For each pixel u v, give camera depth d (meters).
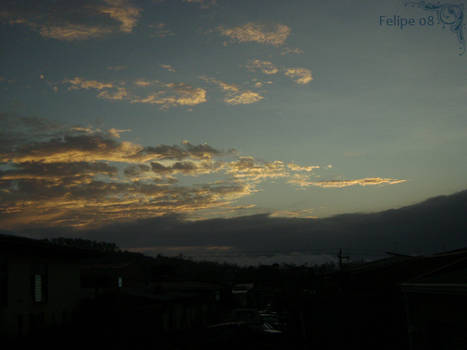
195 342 25.59
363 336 18.44
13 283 17.88
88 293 28.20
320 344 23.55
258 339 24.88
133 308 24.61
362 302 18.75
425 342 12.86
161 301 29.53
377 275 18.59
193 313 40.66
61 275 22.06
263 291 77.56
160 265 60.12
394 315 17.34
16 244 16.98
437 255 17.50
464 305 11.03
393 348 17.02
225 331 25.64
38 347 17.41
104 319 22.08
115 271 41.12
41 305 19.73
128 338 22.81
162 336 28.27
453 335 11.60
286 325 34.94
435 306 12.40
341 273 21.12
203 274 84.81
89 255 22.81
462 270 13.69
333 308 21.58
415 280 14.11
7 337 16.92
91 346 19.58
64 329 19.91
